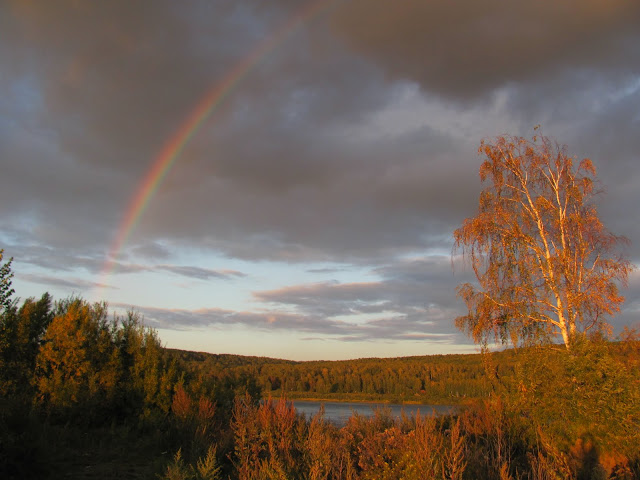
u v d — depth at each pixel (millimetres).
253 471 7895
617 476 9117
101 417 18359
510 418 11500
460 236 18609
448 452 7488
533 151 19031
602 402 10250
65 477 9391
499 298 17344
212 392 19359
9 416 11859
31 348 19219
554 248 17328
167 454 12445
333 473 7543
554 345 15156
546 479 7859
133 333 23031
